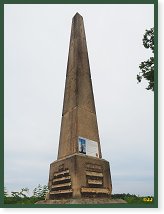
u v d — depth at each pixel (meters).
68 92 10.30
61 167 8.97
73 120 9.47
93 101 10.33
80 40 11.06
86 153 9.08
